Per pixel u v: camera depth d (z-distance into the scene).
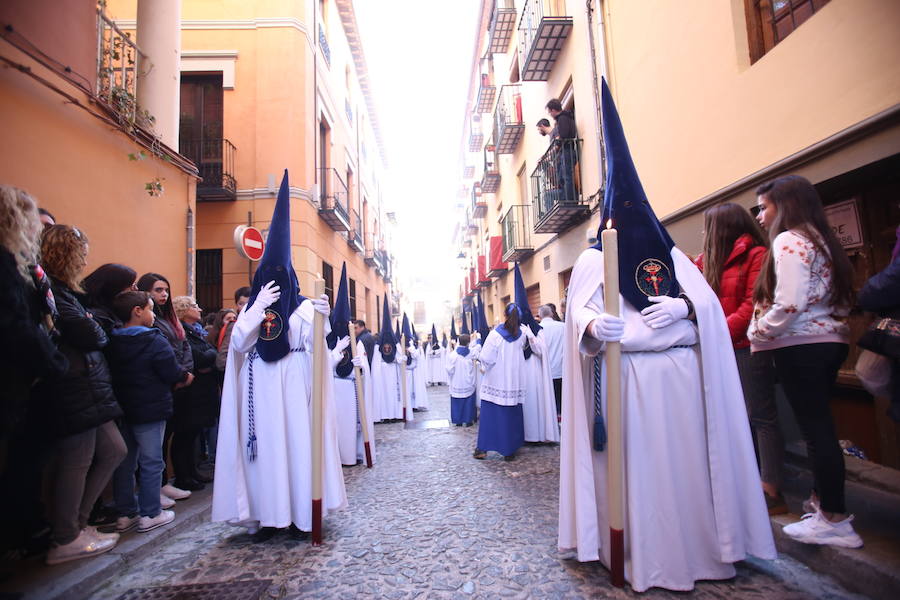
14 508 2.69
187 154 9.95
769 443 2.81
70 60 3.83
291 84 10.30
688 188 5.09
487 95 16.34
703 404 2.38
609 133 2.61
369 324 19.52
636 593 2.23
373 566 2.71
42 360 2.14
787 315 2.27
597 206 7.48
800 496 3.02
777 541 2.59
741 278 2.97
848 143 3.15
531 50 9.22
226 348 4.50
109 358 3.12
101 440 2.91
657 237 2.48
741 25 4.27
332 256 12.91
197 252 9.96
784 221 2.42
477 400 8.62
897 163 3.03
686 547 2.29
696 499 2.31
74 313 2.71
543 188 9.74
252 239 7.66
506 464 5.04
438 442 6.53
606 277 2.27
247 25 10.34
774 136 3.82
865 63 2.99
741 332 2.88
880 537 2.31
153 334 3.25
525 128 12.47
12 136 3.32
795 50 3.57
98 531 3.14
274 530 3.36
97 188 4.19
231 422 3.21
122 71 5.07
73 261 2.84
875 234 3.40
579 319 2.43
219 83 10.41
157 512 3.28
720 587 2.25
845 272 2.32
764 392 2.83
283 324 3.24
